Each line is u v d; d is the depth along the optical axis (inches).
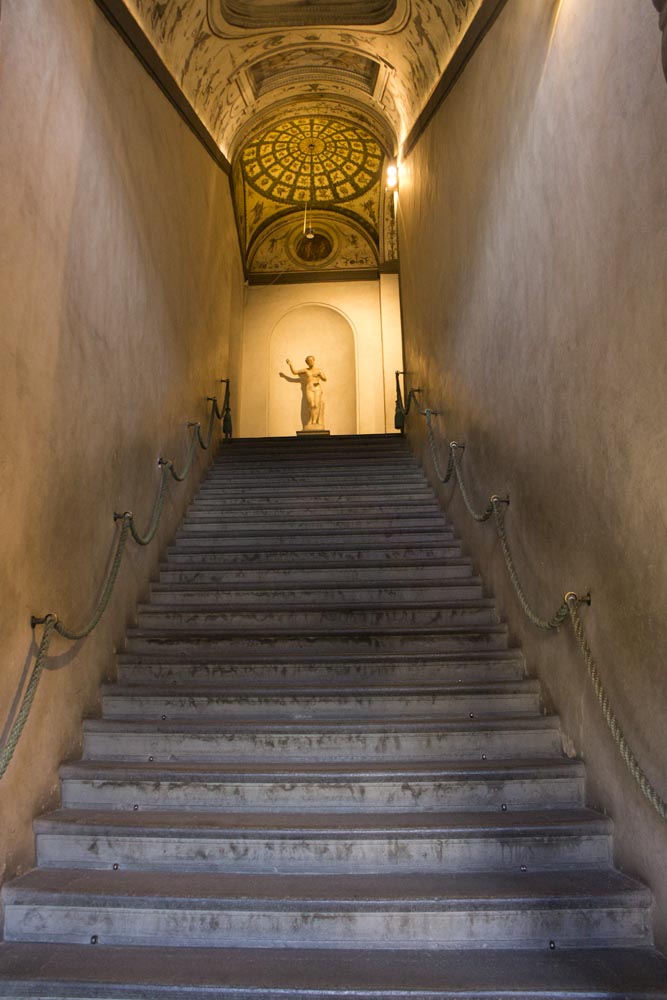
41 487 120.0
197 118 263.4
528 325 147.6
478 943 98.6
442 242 241.6
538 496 143.0
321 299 511.8
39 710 119.6
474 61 194.4
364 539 233.3
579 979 89.4
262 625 183.5
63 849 114.4
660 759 93.5
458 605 182.5
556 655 137.6
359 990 87.0
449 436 235.1
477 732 136.3
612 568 107.3
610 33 104.7
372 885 105.3
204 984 88.4
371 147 458.3
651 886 99.5
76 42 140.4
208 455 305.0
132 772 126.5
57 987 88.4
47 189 123.5
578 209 118.3
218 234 330.6
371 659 160.7
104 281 155.3
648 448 94.9
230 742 137.6
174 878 108.7
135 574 184.5
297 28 280.4
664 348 89.7
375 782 124.6
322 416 480.7
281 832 112.6
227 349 370.6
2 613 104.8
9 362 107.9
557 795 124.1
